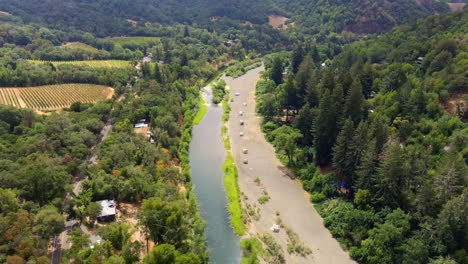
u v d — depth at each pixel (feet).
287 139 366.63
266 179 344.28
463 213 211.82
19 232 207.72
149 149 342.23
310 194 318.24
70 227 251.80
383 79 470.80
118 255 209.97
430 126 352.69
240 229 272.51
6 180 257.55
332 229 267.39
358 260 238.07
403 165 246.68
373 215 250.57
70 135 362.53
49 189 262.26
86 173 307.17
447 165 239.71
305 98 434.71
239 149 405.39
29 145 325.62
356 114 347.77
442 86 391.65
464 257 207.51
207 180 345.31
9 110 399.44
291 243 258.16
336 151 308.81
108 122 460.55
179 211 225.97
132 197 289.53
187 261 190.90
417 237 224.53
